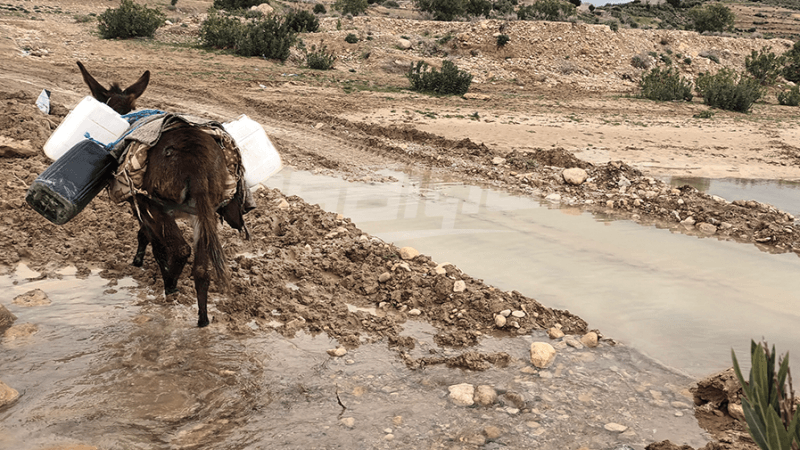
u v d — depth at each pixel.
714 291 6.62
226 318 5.33
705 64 42.81
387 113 19.89
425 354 4.95
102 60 27.42
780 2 116.44
